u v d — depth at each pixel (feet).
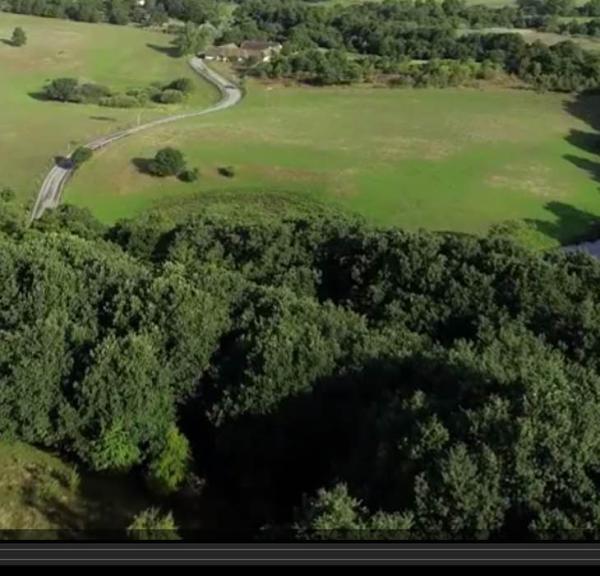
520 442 47.85
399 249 105.50
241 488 65.31
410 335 83.71
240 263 120.98
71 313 80.94
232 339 77.46
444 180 254.06
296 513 48.03
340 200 237.25
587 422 49.93
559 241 220.64
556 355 79.87
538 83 349.20
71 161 258.37
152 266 110.01
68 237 107.86
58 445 68.64
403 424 55.88
